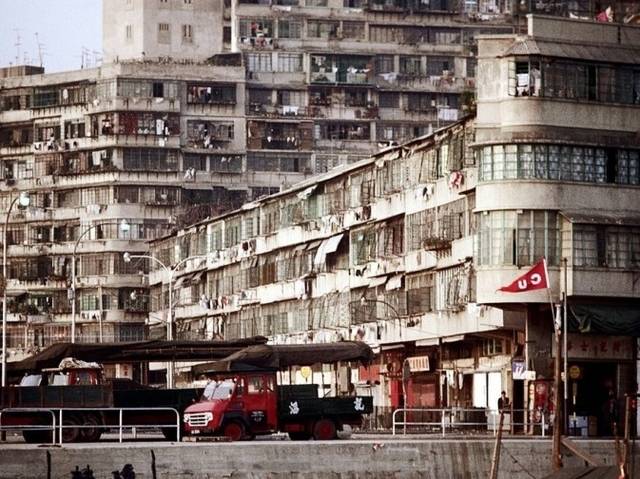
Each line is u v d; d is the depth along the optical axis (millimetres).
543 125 123938
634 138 126062
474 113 130625
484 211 123938
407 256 147125
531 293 121438
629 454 86000
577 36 126000
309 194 171750
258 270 187000
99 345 122000
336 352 116375
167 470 94625
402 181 149375
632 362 127625
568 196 123438
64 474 93375
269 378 108125
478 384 136250
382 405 155875
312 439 108500
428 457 99688
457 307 134250
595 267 122875
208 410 106688
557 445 95312
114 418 110938
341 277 164125
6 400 109812
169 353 122562
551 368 124125
